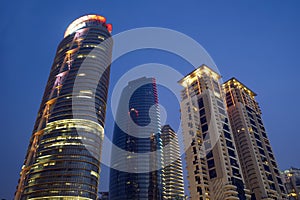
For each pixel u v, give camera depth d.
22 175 143.38
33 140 154.00
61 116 151.50
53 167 132.62
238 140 176.38
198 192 133.38
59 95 162.75
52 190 125.25
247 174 160.12
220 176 134.25
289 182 195.12
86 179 131.50
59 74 176.12
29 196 126.88
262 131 190.38
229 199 125.00
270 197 146.50
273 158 177.50
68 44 194.25
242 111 186.12
